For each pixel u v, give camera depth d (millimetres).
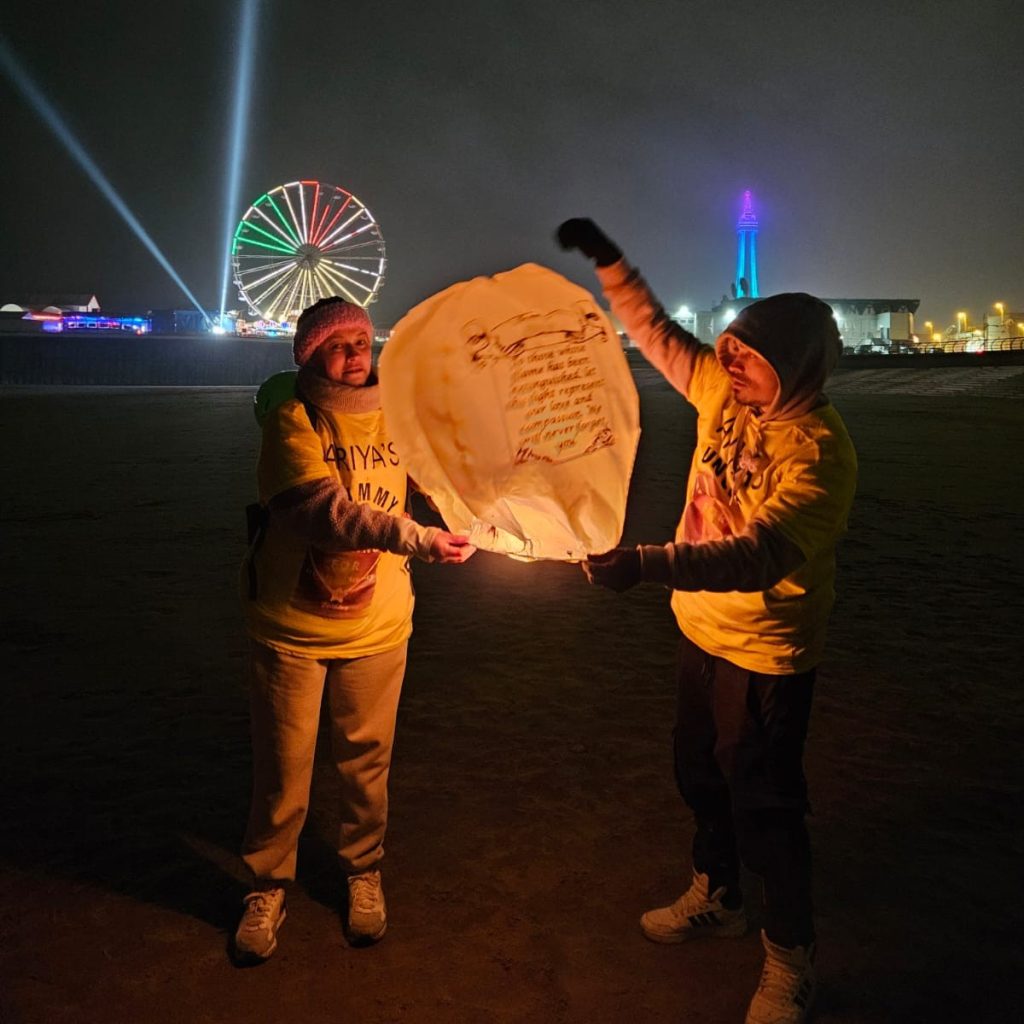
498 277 1943
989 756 3871
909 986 2471
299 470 2299
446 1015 2352
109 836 3189
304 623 2449
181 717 4230
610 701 4465
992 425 22828
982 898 2859
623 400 1972
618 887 2910
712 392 2379
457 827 3271
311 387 2396
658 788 3561
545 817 3338
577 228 2531
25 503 10570
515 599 6453
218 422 22391
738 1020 2342
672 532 9016
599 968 2533
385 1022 2326
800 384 2098
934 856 3094
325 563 2414
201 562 7523
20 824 3262
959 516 10305
